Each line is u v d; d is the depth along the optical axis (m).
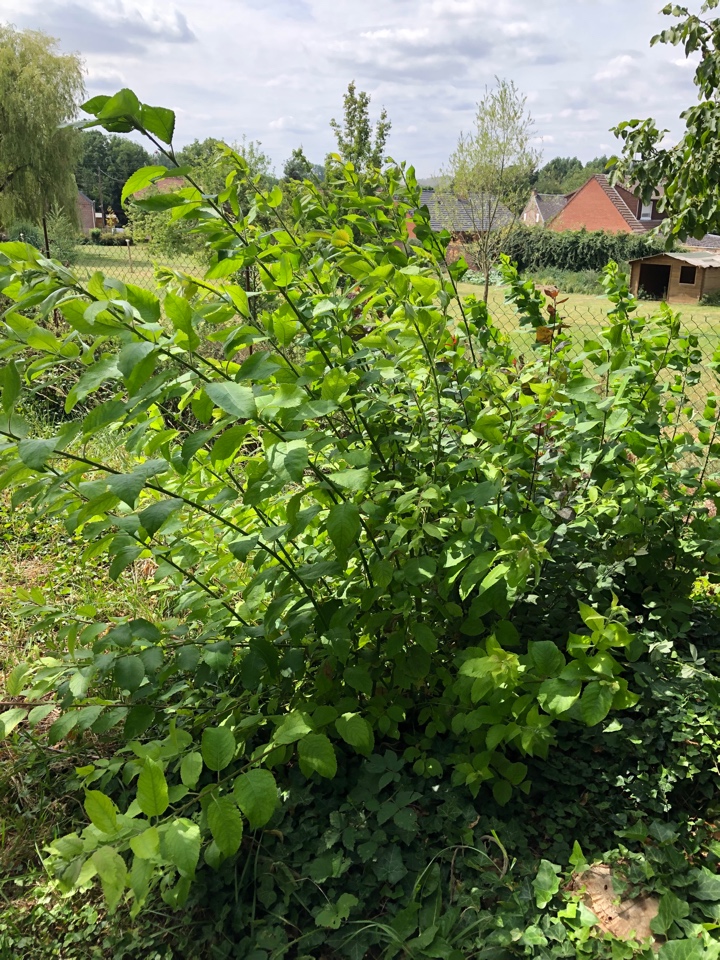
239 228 2.11
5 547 4.52
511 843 2.13
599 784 2.33
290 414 1.88
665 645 2.55
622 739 2.40
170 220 2.05
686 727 2.37
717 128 4.84
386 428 2.53
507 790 2.18
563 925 1.88
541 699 1.75
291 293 2.43
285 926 1.98
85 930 2.04
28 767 2.57
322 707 2.06
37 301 1.76
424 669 2.26
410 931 1.87
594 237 26.95
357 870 2.10
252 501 1.94
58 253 14.29
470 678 2.12
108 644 2.12
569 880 2.06
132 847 1.57
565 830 2.22
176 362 2.05
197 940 1.95
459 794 2.27
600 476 2.60
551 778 2.33
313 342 2.37
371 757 2.27
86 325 1.67
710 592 3.50
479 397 2.39
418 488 2.16
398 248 2.38
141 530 2.05
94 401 6.31
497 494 2.05
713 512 3.47
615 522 2.70
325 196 2.83
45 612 2.51
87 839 1.67
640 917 1.94
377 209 2.48
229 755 1.72
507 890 2.01
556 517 2.62
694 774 2.33
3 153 25.02
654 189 5.47
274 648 2.18
